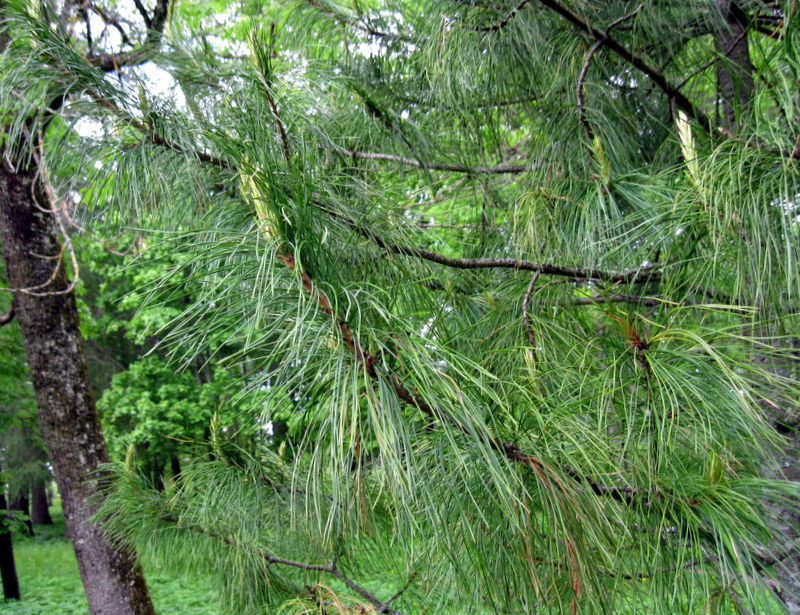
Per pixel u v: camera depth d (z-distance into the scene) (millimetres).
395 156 2287
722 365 950
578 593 1018
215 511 1719
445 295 1690
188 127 1427
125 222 1580
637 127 2092
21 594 10055
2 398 8172
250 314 936
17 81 1334
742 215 1112
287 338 857
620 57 2045
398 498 938
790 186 1116
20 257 3586
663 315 1143
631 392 1085
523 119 2459
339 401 863
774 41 1566
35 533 17953
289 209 923
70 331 3684
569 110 1909
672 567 1055
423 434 1055
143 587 3441
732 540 955
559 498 993
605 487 1077
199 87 1748
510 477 994
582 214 1569
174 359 888
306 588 1763
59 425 3531
